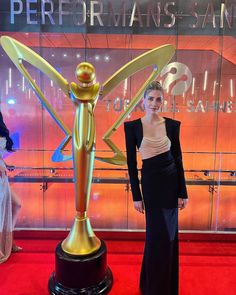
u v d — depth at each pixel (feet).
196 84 10.41
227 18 9.65
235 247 8.43
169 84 10.36
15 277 6.75
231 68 10.30
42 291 6.24
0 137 7.22
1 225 7.36
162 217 5.35
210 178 10.39
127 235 8.88
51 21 9.70
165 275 5.49
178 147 5.42
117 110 10.45
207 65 10.30
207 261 7.59
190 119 10.60
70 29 9.78
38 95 5.97
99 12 9.67
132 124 5.48
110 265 7.33
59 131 10.68
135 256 7.84
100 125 10.47
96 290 5.76
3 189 7.32
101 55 10.37
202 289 6.37
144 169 5.37
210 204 10.31
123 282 6.59
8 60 10.39
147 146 5.23
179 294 6.18
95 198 10.37
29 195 10.21
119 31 9.82
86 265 5.63
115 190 10.34
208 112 10.57
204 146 10.74
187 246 8.46
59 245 6.16
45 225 9.76
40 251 8.06
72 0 9.56
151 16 9.73
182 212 10.39
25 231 8.90
